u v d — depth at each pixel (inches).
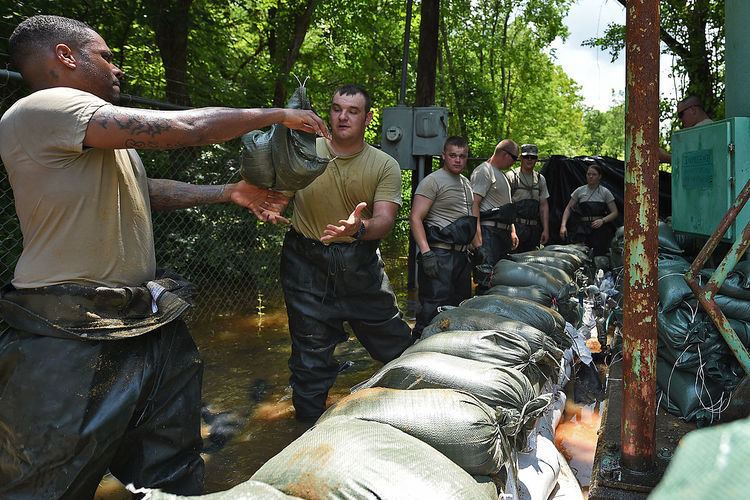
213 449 140.8
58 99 78.5
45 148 78.2
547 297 192.5
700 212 165.2
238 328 249.1
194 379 92.9
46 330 78.3
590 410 161.0
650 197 96.9
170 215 256.1
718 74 388.8
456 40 887.1
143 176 93.0
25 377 77.9
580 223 356.2
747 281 125.7
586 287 232.4
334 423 81.2
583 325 210.1
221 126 85.0
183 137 81.7
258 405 167.5
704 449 15.0
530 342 132.3
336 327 157.6
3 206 196.7
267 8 443.2
